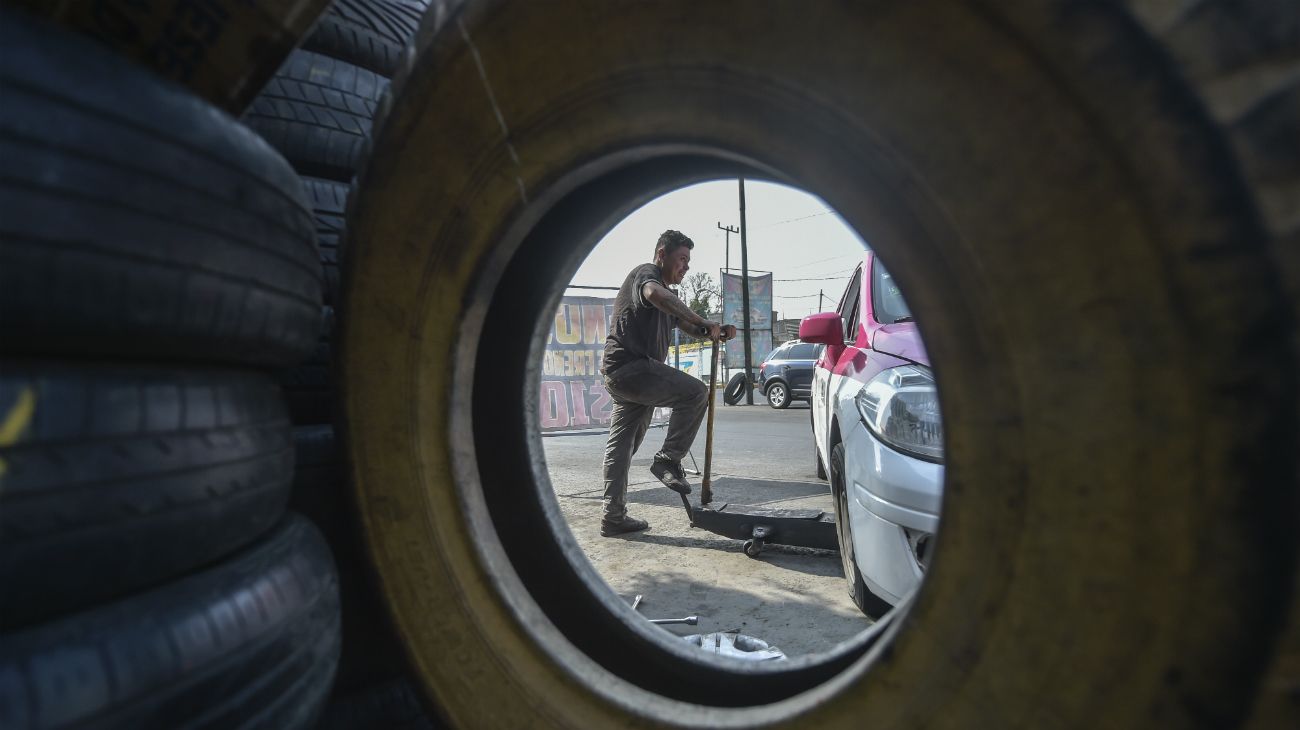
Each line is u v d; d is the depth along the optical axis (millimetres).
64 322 679
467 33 954
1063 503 718
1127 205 647
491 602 1142
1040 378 719
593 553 3752
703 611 2832
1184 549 653
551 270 1355
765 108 839
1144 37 610
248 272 870
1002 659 771
